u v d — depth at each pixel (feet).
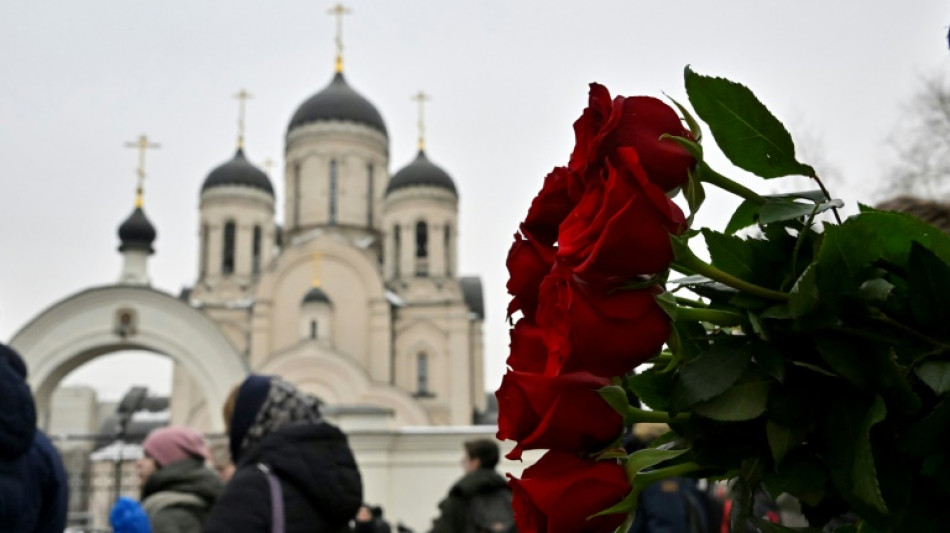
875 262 2.82
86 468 100.42
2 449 8.21
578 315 2.52
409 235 128.26
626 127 2.66
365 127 130.72
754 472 2.74
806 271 2.69
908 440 2.63
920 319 2.67
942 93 43.21
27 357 79.25
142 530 12.44
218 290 128.06
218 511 9.07
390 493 65.46
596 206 2.59
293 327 117.50
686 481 13.96
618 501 2.66
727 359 2.68
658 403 3.02
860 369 2.63
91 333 80.59
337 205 127.95
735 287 2.75
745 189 2.85
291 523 9.08
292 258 119.03
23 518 8.45
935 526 2.68
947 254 2.81
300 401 11.07
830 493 2.76
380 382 105.60
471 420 120.26
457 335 121.70
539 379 2.62
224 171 134.41
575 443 2.65
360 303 118.62
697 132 2.87
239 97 140.87
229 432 11.16
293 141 130.21
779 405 2.65
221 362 80.84
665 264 2.57
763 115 2.92
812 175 2.96
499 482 18.76
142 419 125.90
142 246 101.60
